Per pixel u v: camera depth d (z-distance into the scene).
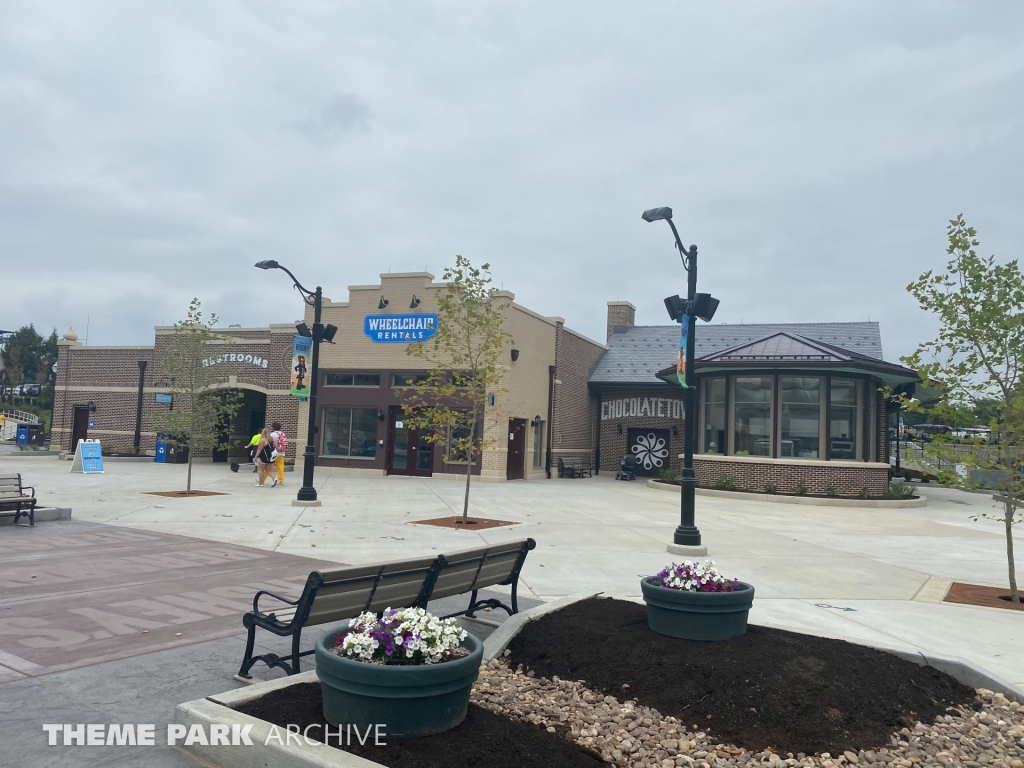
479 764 3.91
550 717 4.88
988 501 26.39
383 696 4.01
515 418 27.84
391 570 5.54
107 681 5.32
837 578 10.71
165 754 4.21
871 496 23.23
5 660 5.67
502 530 14.00
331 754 3.73
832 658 5.56
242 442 35.25
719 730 4.71
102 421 36.41
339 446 29.23
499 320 15.84
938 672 5.66
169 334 35.09
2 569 9.02
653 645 5.74
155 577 8.88
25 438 39.12
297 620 5.10
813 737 4.61
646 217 12.60
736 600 5.84
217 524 13.55
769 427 25.86
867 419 25.91
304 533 12.81
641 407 34.94
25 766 3.98
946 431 10.69
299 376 16.97
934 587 10.31
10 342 82.06
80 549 10.59
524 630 6.36
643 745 4.54
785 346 26.52
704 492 24.55
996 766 4.40
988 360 9.55
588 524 15.39
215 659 5.91
